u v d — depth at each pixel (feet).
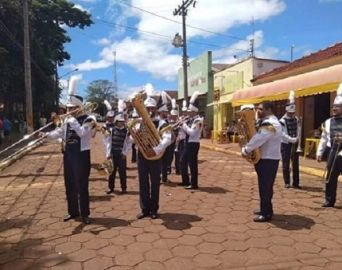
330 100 49.52
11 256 16.72
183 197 26.23
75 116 20.43
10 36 86.74
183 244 17.54
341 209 23.02
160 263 15.64
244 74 77.30
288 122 28.81
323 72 41.16
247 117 20.56
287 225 20.03
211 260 15.84
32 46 107.04
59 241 18.21
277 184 30.63
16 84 99.55
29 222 21.29
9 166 44.86
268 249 16.88
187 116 29.09
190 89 110.42
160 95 26.14
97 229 19.70
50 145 76.43
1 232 19.86
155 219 21.21
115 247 17.33
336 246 17.19
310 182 31.65
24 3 72.38
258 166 20.68
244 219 21.09
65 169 21.09
